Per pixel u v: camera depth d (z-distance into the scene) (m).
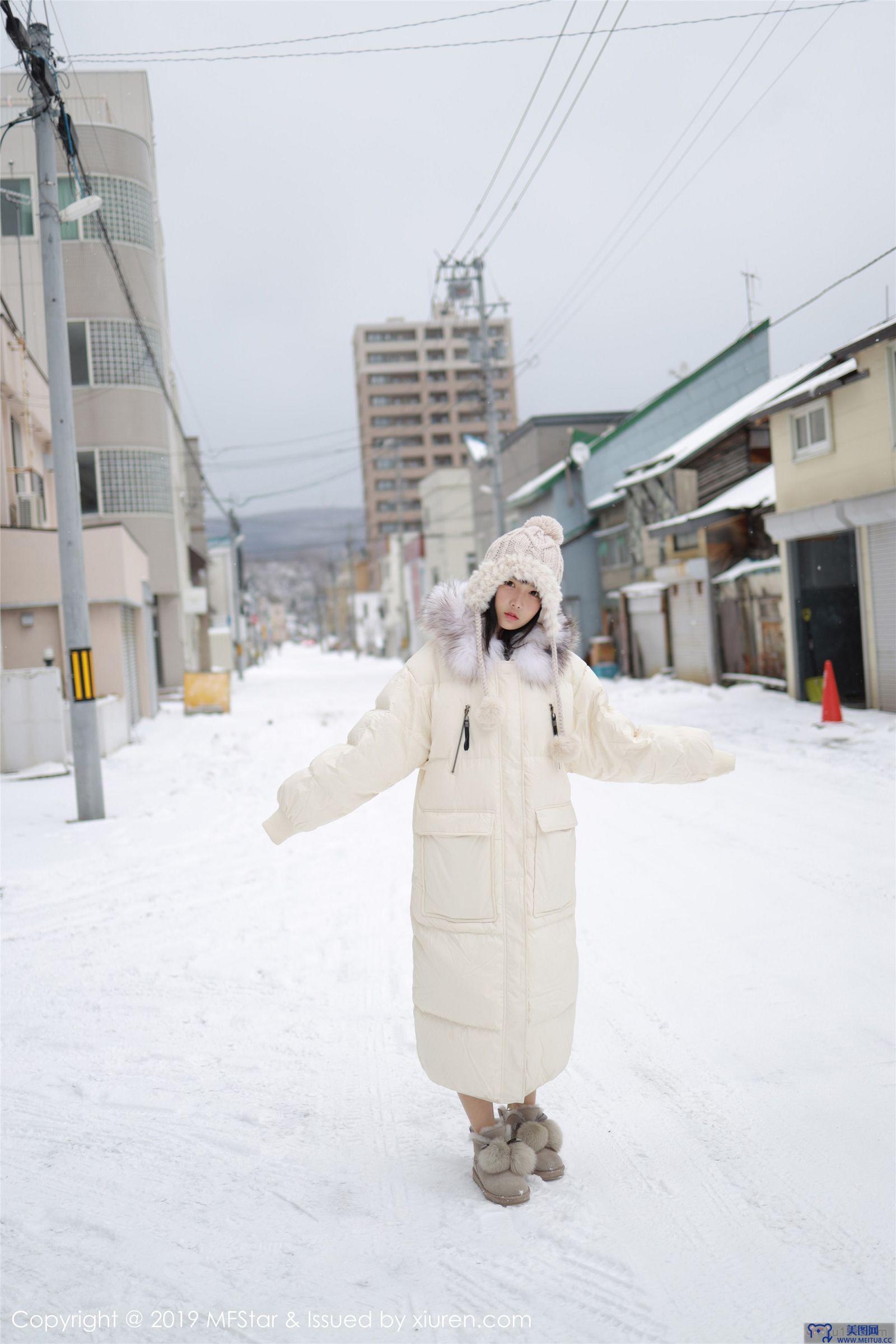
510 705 2.56
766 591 17.69
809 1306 2.04
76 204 9.12
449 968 2.53
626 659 25.81
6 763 12.87
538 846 2.54
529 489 32.19
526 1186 2.53
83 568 9.35
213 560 63.41
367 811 9.18
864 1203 2.42
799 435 14.48
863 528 12.94
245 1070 3.47
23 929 5.61
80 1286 2.25
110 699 15.48
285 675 51.28
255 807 9.69
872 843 6.34
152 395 30.25
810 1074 3.16
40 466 19.14
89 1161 2.86
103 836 8.46
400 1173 2.71
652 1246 2.29
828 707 12.34
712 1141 2.78
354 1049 3.61
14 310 24.64
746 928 4.75
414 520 118.50
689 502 23.36
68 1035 3.90
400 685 2.59
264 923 5.47
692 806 8.07
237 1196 2.62
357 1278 2.22
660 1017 3.71
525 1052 2.51
